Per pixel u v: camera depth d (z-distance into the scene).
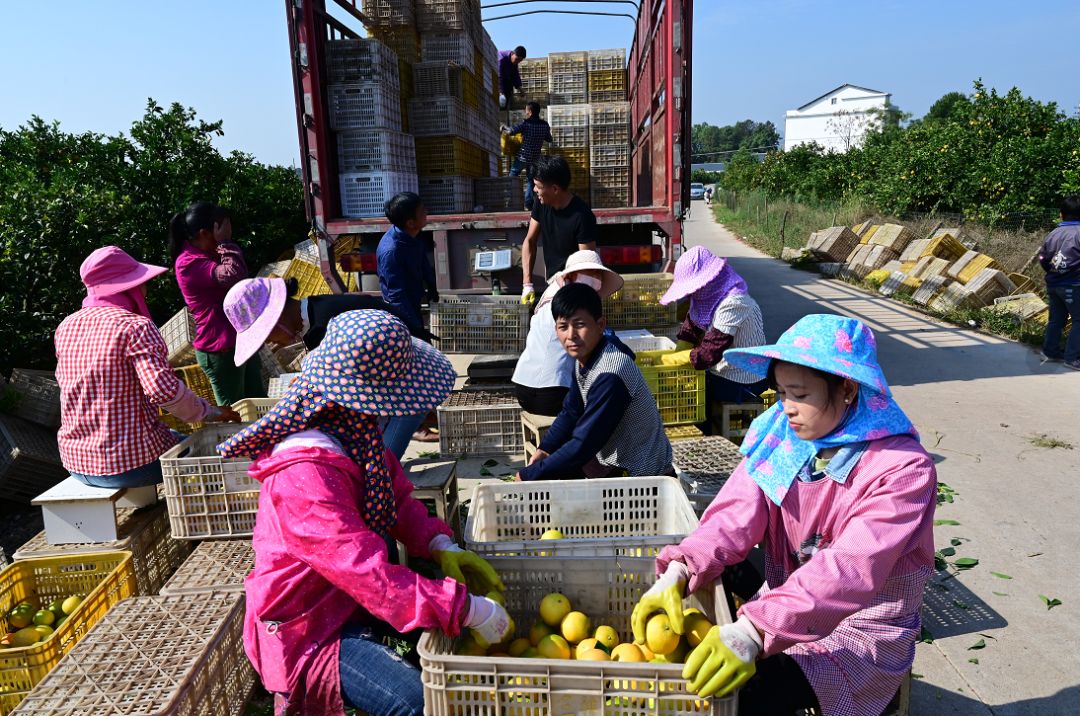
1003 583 3.53
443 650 1.96
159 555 3.72
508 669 1.77
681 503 2.78
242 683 2.80
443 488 3.52
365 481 2.10
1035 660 2.97
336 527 1.91
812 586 1.72
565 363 4.43
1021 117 15.66
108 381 3.42
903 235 13.87
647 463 3.29
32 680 2.71
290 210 12.56
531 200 9.50
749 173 41.62
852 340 1.79
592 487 2.94
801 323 1.87
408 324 5.32
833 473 1.86
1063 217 7.38
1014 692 2.80
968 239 13.39
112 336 3.42
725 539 2.05
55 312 6.52
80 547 3.44
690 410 4.83
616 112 10.50
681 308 6.93
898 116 55.59
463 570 2.35
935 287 11.05
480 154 10.44
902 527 1.76
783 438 2.02
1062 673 2.89
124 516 3.72
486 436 5.14
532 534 2.97
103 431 3.45
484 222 6.68
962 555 3.79
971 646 3.07
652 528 2.98
